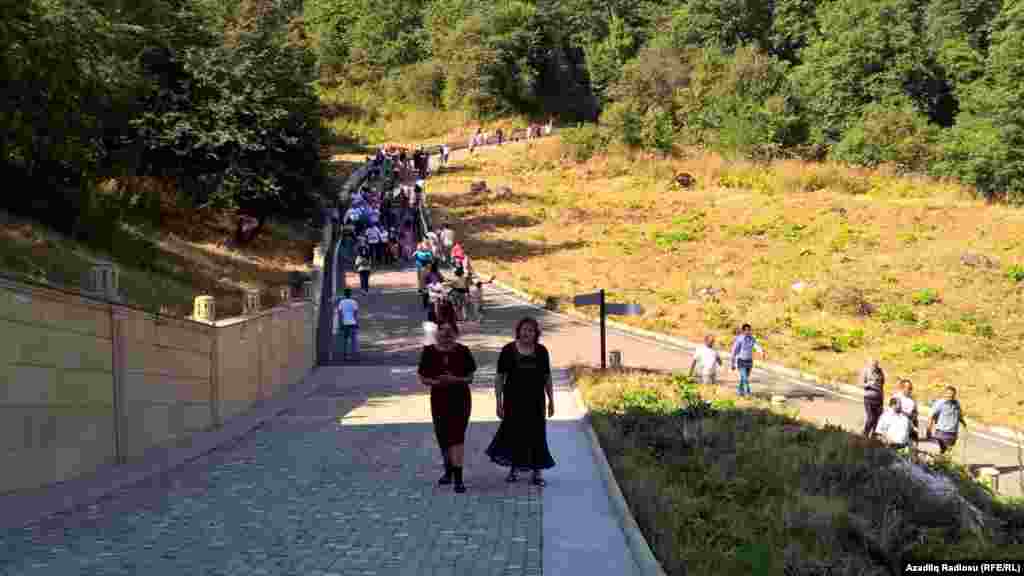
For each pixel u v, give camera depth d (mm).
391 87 115562
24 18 22328
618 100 101250
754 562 8477
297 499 9992
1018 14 84500
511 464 10594
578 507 9648
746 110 80625
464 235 49125
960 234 49219
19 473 9750
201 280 29562
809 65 91062
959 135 68938
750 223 52500
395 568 7359
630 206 57938
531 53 113625
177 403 14242
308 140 41844
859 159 72688
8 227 23203
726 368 27734
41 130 24500
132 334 12602
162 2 36969
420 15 125938
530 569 7398
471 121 108000
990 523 13453
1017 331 34188
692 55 101250
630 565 7535
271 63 39625
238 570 7254
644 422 15414
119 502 9844
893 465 14461
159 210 36375
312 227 45594
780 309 35594
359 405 18625
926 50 88750
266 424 16219
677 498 10562
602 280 39969
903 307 36188
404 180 66938
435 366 10500
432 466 11984
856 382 25750
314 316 26219
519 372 10625
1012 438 22297
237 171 37875
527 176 68250
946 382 27609
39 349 10156
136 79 28953
